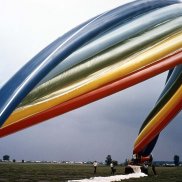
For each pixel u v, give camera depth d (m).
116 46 9.06
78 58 8.54
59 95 8.19
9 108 7.66
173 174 37.41
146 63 9.11
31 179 27.08
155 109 20.30
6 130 7.66
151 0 9.90
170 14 9.78
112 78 8.76
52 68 8.17
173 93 19.02
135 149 22.89
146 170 32.75
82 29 8.78
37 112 7.94
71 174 37.00
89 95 8.45
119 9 9.35
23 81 7.89
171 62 9.38
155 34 9.62
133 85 9.09
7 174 34.97
